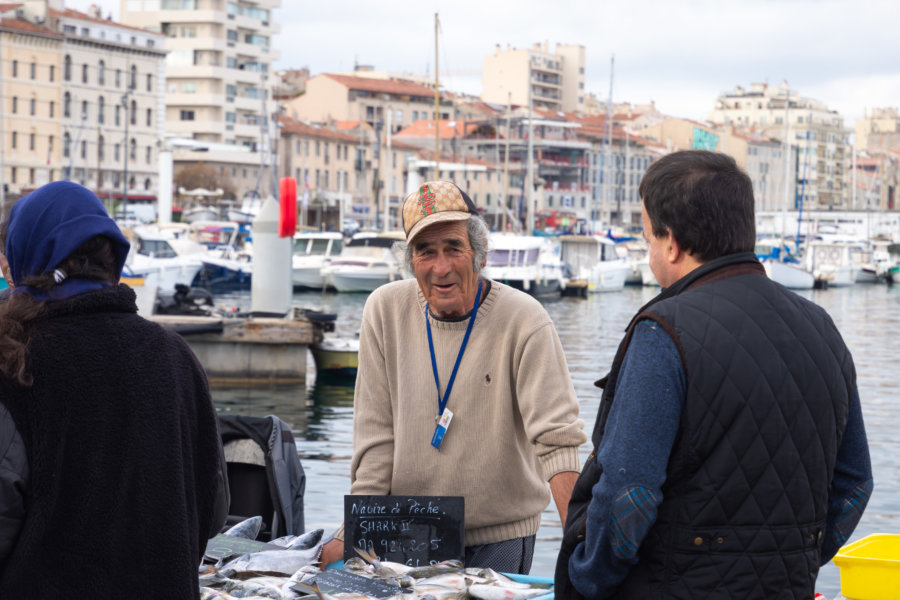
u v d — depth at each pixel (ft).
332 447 44.91
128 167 302.45
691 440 8.55
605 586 8.89
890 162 630.74
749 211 9.18
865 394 66.69
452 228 12.69
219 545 14.26
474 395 13.06
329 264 154.61
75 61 286.46
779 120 615.98
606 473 8.57
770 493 8.54
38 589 7.55
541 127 404.77
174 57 382.63
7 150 271.69
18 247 8.20
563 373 12.98
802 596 8.73
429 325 13.24
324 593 11.64
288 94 460.14
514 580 12.40
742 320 8.71
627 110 574.15
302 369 59.93
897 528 33.58
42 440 7.63
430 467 13.15
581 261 184.03
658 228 9.30
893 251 242.99
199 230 193.98
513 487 13.26
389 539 12.75
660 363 8.61
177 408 8.11
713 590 8.50
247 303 134.82
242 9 395.55
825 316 9.25
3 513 7.52
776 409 8.57
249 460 18.35
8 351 7.58
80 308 8.01
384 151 372.17
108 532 7.70
